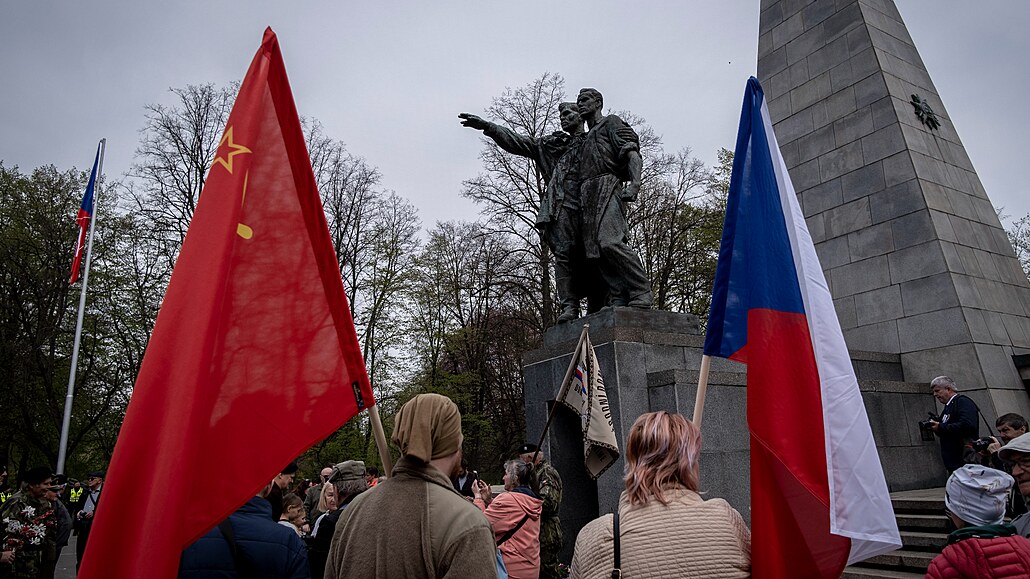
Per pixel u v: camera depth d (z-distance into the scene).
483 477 30.27
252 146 2.71
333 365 2.78
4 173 26.09
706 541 2.22
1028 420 10.75
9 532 6.62
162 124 23.53
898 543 2.71
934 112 13.28
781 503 2.75
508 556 4.92
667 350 8.45
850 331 12.38
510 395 29.42
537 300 26.28
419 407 2.45
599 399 5.34
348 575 2.23
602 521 2.41
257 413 2.55
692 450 2.46
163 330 2.25
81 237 20.03
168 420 2.11
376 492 2.38
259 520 2.91
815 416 2.87
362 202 26.72
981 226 12.45
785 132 14.32
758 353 2.99
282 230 2.85
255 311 2.69
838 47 13.67
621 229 9.09
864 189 12.63
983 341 10.88
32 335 23.70
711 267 26.39
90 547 1.98
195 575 2.66
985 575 2.50
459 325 29.56
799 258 3.14
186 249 2.41
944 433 7.25
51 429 24.84
